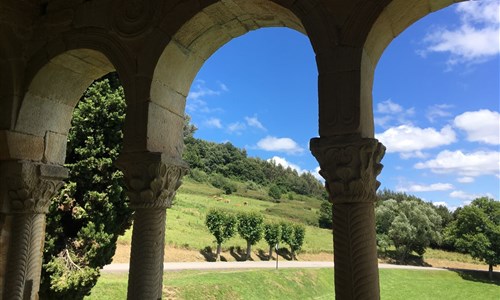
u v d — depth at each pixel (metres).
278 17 3.79
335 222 2.92
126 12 4.12
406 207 40.69
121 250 22.67
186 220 35.22
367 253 2.81
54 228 8.76
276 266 25.38
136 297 3.54
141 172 3.69
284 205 64.06
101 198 9.20
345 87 3.00
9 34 4.44
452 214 46.53
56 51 4.43
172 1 3.89
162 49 3.85
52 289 8.55
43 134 4.71
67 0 4.52
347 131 2.93
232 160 85.44
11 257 4.36
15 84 4.47
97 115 9.52
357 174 2.86
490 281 30.47
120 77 4.01
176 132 4.21
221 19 3.91
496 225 32.41
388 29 3.31
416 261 39.16
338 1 3.17
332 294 23.62
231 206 52.66
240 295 17.95
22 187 4.43
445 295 26.50
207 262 26.28
